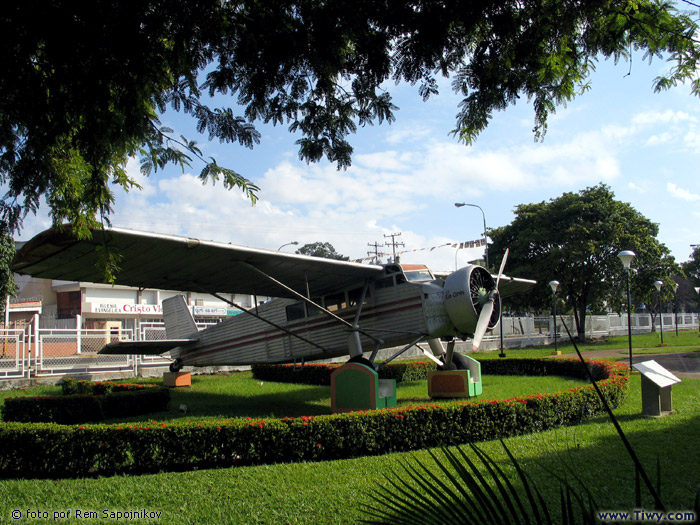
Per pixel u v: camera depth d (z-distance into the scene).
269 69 4.52
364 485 5.17
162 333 19.95
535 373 16.56
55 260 7.57
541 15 4.27
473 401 7.59
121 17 3.78
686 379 12.58
